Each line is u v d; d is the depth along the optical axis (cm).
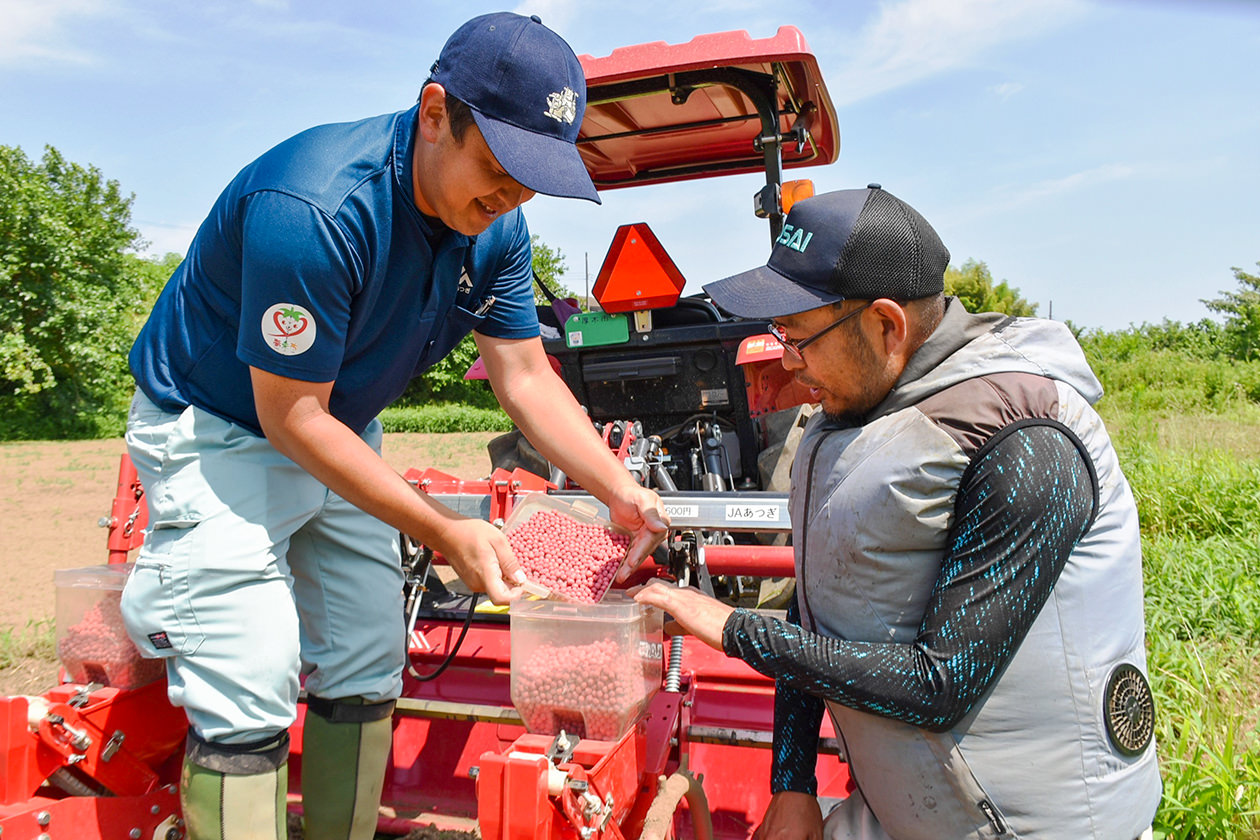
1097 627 150
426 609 286
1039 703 149
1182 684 310
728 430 421
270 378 165
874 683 145
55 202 2166
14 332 2062
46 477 1162
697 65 341
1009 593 141
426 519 172
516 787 144
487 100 157
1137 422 1188
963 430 144
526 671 169
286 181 162
